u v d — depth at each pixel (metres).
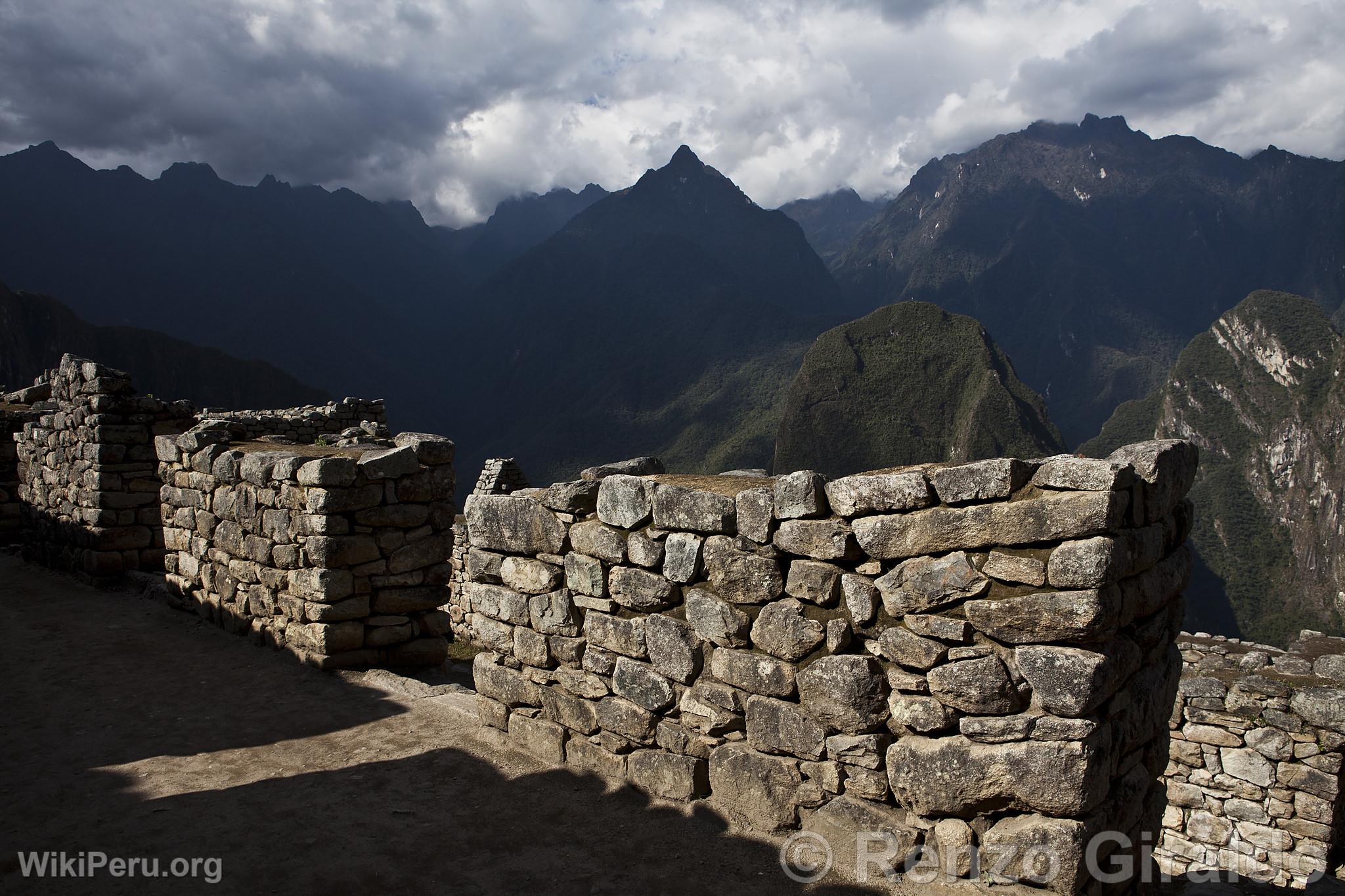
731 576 4.79
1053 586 3.73
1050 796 3.73
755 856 4.52
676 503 5.05
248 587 8.70
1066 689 3.69
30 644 8.71
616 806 5.17
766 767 4.68
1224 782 10.38
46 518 12.98
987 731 3.89
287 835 4.83
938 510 4.05
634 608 5.36
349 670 7.76
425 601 8.25
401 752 6.03
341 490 7.66
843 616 4.39
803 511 4.45
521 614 6.09
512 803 5.26
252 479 8.52
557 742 5.83
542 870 4.49
